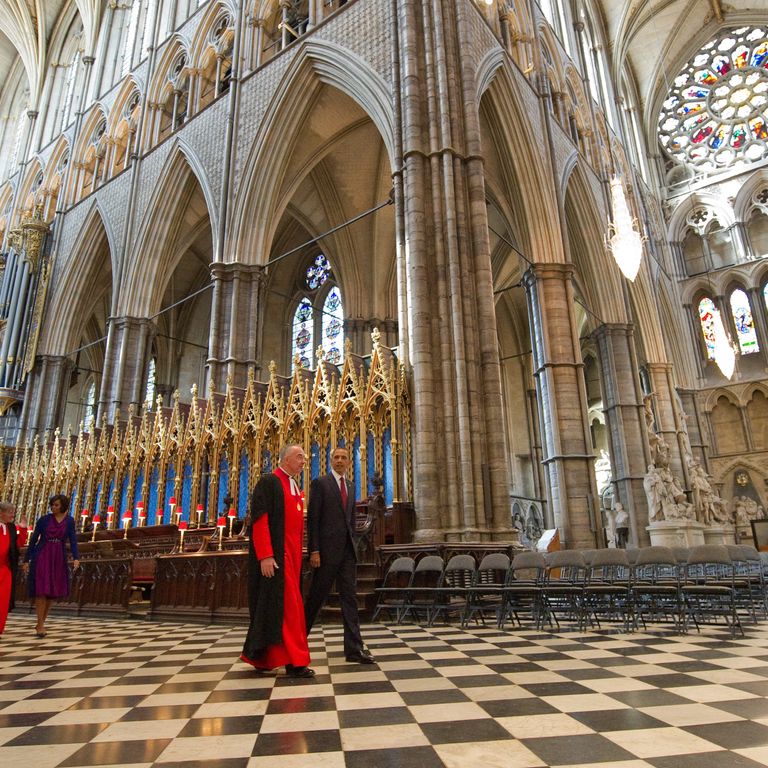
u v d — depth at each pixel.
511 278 30.20
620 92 34.78
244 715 3.71
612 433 23.97
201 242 29.73
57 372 25.94
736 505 29.81
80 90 31.69
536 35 22.53
